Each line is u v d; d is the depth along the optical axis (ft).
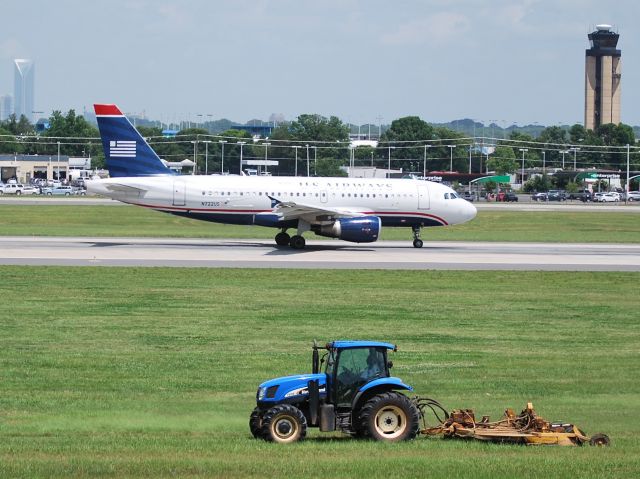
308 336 411.75
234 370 345.31
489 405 301.84
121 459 218.79
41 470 206.69
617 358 378.73
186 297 513.86
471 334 425.69
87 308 474.08
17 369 341.00
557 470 211.20
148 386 320.09
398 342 403.95
